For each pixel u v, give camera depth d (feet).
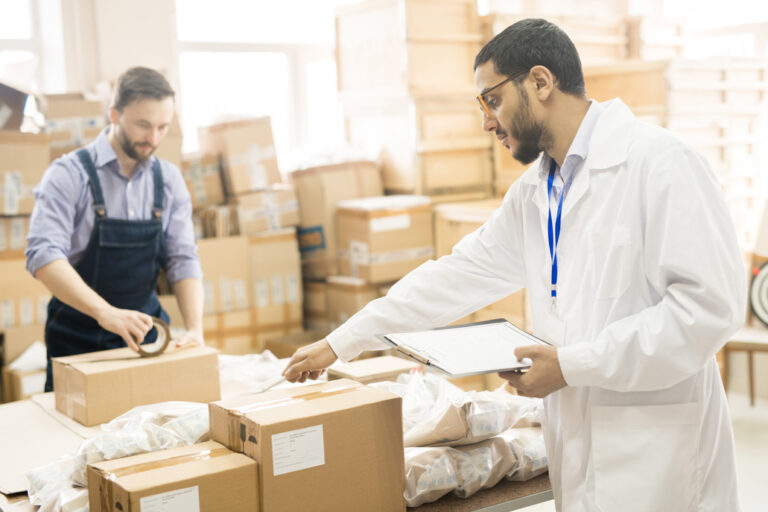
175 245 8.16
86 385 5.93
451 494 5.04
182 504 3.89
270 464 4.11
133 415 5.22
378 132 14.17
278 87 15.94
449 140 13.57
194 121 15.01
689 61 11.99
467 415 5.04
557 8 16.88
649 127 4.54
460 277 5.50
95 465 4.14
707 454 4.67
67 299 6.95
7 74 12.56
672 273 4.21
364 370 6.25
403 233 12.77
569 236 4.72
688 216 4.16
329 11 16.28
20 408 6.58
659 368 4.15
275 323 13.09
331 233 13.30
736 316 4.12
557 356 4.31
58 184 7.33
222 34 15.14
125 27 13.28
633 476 4.46
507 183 13.98
